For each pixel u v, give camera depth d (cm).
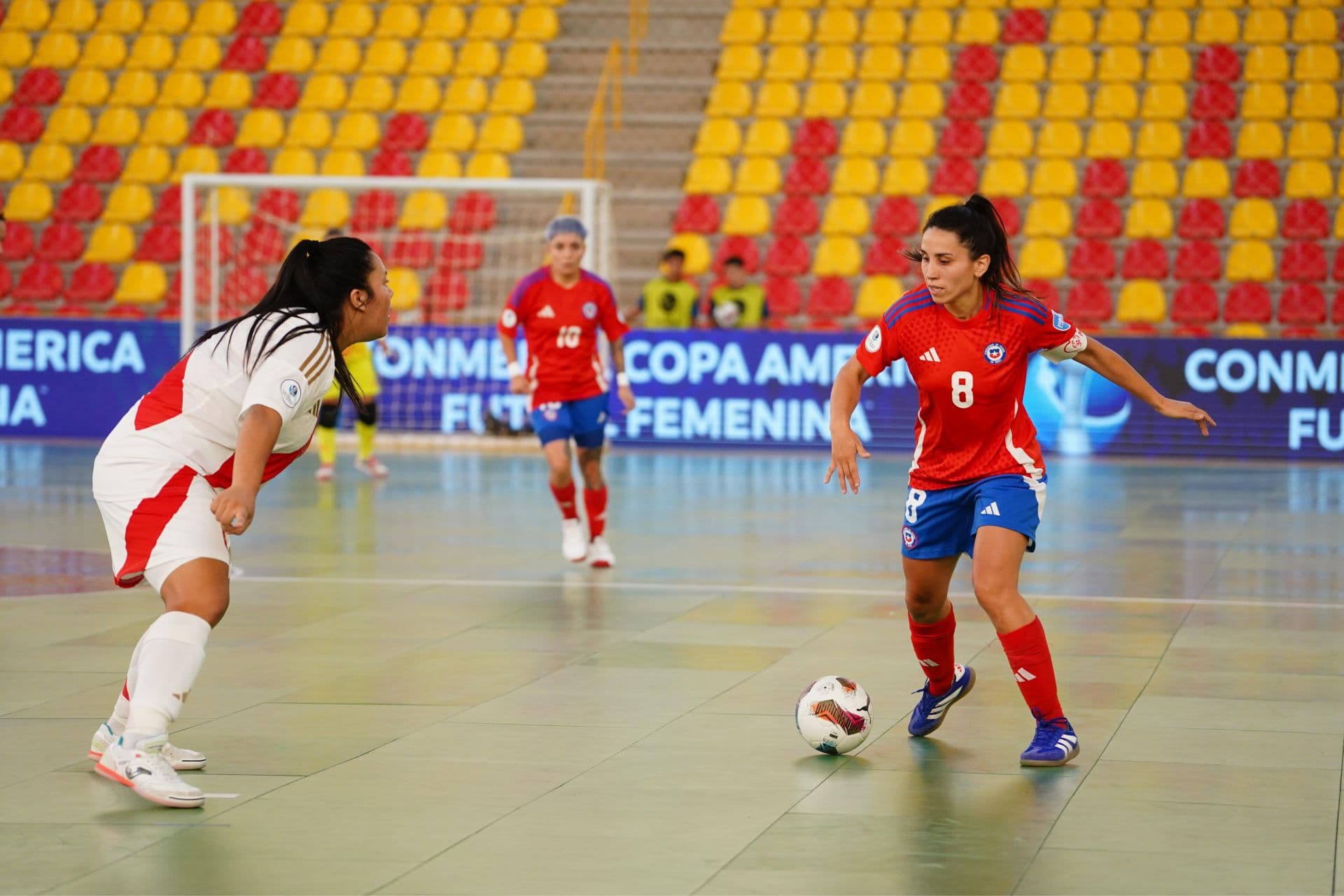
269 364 1520
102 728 1678
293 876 1323
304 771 1678
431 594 2967
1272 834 1449
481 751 1769
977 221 1656
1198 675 2227
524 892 1283
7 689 2105
